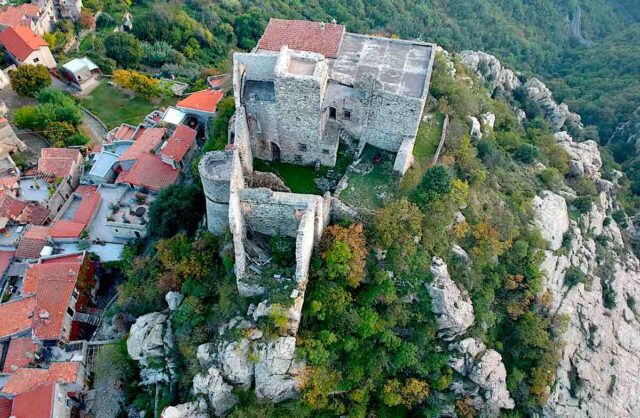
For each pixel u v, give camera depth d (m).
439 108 56.88
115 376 48.47
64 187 65.94
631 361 57.59
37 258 58.53
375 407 42.25
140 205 61.31
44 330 51.31
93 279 58.09
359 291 43.00
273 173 49.00
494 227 50.84
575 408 50.84
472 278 47.53
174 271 45.12
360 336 41.62
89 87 83.06
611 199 78.62
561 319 51.81
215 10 110.94
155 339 43.94
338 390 40.34
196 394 39.88
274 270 40.88
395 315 43.09
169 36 96.62
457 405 44.06
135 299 48.75
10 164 66.81
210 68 89.44
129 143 69.88
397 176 48.19
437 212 45.62
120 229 59.16
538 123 87.44
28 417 44.44
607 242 67.56
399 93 45.69
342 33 51.38
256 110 46.44
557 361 50.03
